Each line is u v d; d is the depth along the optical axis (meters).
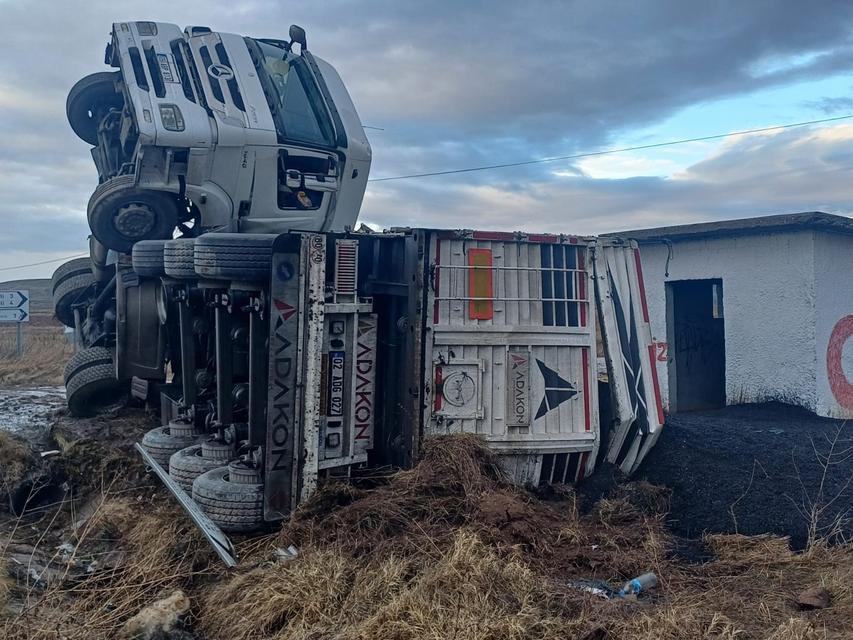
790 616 3.99
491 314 5.73
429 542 4.59
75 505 6.89
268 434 5.12
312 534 4.90
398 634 3.70
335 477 5.42
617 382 6.09
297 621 4.04
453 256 5.66
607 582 4.50
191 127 7.96
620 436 6.11
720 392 13.70
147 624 4.22
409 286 5.61
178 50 8.55
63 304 10.80
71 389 8.71
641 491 5.94
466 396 5.63
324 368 5.37
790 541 5.22
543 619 3.81
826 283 11.07
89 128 9.97
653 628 3.73
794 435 8.10
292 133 8.60
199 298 6.91
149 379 8.27
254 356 5.39
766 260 11.41
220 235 5.59
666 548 5.07
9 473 7.03
